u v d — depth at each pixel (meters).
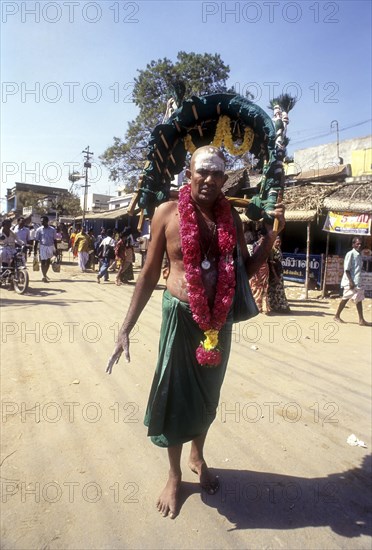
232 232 2.59
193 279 2.46
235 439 3.54
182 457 3.25
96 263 18.77
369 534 2.53
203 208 2.63
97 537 2.44
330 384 4.80
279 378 4.94
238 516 2.65
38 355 5.44
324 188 13.06
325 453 3.37
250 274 2.88
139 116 21.48
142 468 3.09
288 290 12.87
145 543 2.41
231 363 5.41
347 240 13.80
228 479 3.02
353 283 8.02
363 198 11.77
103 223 31.23
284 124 2.76
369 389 4.68
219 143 2.95
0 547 2.34
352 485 2.98
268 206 2.73
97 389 4.43
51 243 12.79
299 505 2.76
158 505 2.69
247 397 4.38
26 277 10.33
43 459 3.15
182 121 2.87
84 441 3.41
